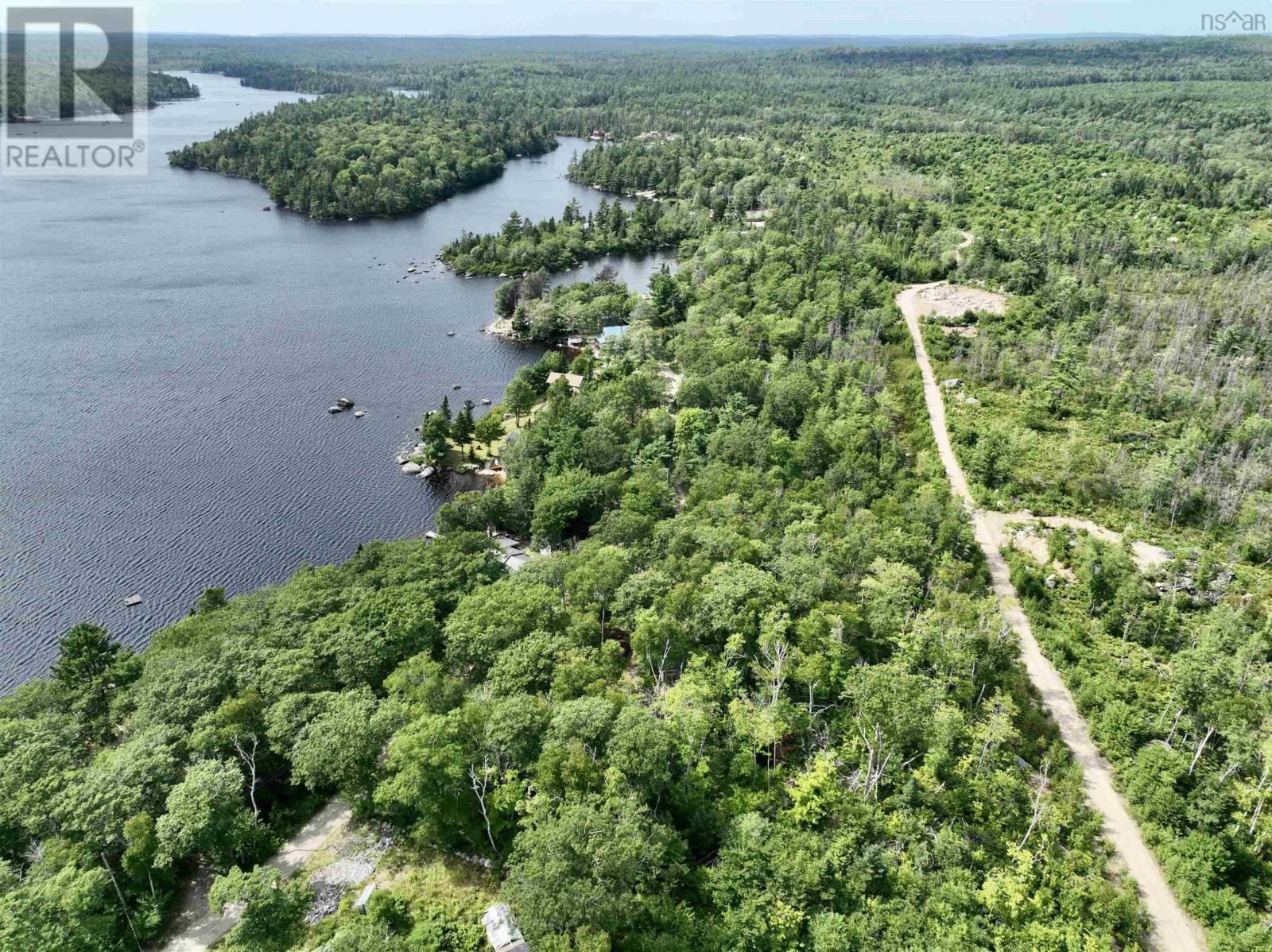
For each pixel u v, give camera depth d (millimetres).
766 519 122062
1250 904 73750
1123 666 101062
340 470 168250
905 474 139625
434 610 102438
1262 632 103875
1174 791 81125
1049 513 136000
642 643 93250
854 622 98000
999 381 179500
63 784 76125
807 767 84562
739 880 70938
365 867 77500
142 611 128000
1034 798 82375
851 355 190875
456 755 77312
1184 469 143000
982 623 102500
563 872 65438
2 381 196500
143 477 162125
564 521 134500
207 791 73562
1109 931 69500
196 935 71125
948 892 70312
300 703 84188
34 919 64188
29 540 141875
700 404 170375
